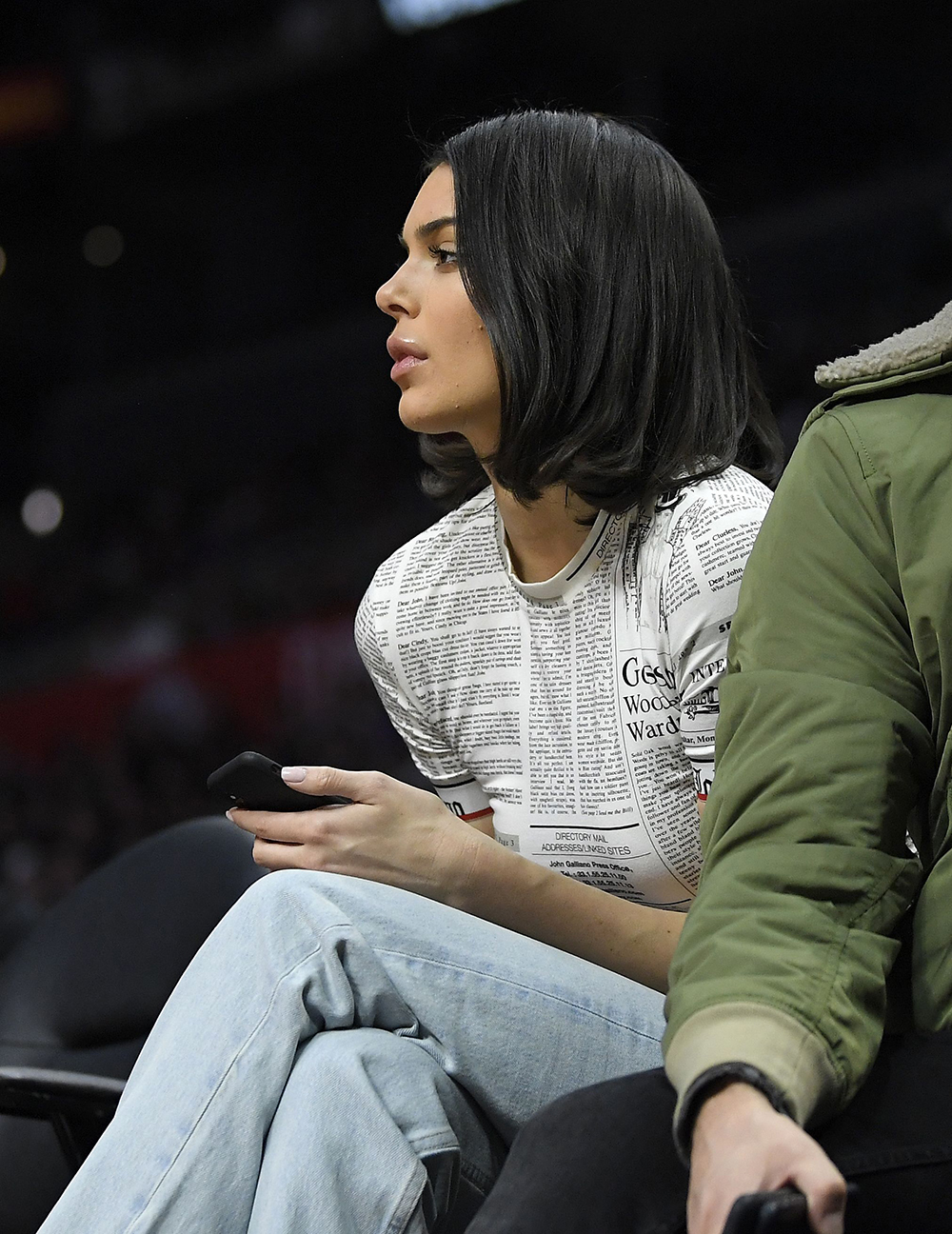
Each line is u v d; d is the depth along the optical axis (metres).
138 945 3.70
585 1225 1.73
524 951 2.46
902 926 2.05
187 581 25.50
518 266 2.77
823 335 21.88
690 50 22.81
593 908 2.66
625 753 2.79
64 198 29.92
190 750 18.62
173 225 30.67
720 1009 1.76
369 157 27.73
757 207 24.69
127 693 19.44
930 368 2.12
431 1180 2.22
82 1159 2.87
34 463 30.48
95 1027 3.65
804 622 2.05
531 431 2.74
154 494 28.38
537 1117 1.90
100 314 31.45
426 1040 2.34
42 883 15.96
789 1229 1.50
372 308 28.88
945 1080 1.83
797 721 1.98
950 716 1.99
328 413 27.70
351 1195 2.08
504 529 2.99
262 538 26.02
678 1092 1.74
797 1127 1.63
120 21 27.88
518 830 2.93
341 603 23.61
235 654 19.45
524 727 2.91
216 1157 2.10
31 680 24.19
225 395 28.62
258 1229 2.04
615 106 23.17
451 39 24.30
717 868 1.95
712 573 2.64
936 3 21.09
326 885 2.31
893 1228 1.74
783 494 2.18
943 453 2.04
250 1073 2.14
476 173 2.83
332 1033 2.22
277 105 27.06
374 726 18.36
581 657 2.84
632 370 2.77
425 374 2.85
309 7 25.80
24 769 19.58
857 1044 1.78
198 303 30.83
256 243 30.03
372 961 2.29
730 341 2.96
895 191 22.27
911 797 2.02
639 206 2.85
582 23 22.78
